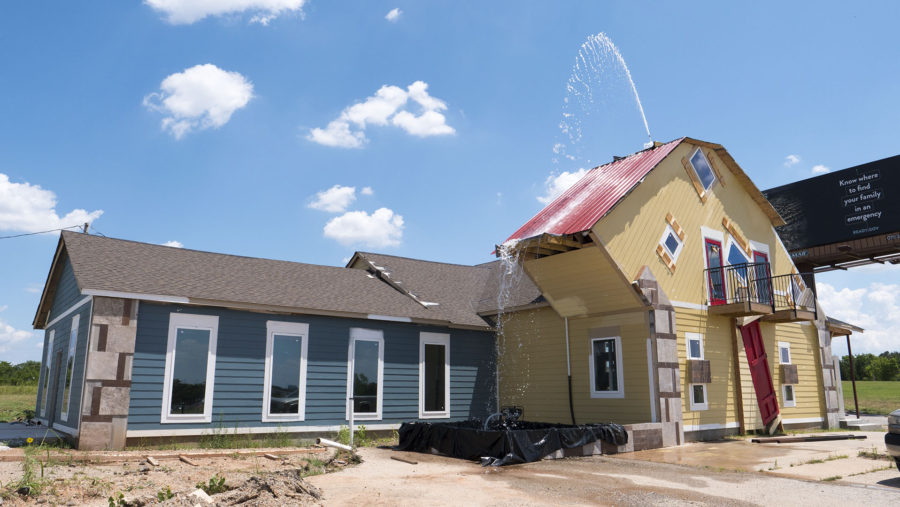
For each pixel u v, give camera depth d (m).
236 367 14.66
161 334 13.72
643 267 15.21
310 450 12.73
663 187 16.42
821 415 19.88
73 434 13.44
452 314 18.95
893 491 8.38
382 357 17.17
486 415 18.83
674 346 15.10
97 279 13.27
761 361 17.73
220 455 11.70
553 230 15.13
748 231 19.00
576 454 12.21
